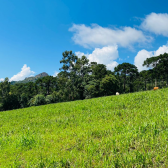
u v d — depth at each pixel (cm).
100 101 1357
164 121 526
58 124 800
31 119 1105
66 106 1474
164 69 5366
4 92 6769
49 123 865
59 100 6047
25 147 528
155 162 336
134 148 412
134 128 503
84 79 5672
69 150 457
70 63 5825
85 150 436
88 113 932
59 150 456
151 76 5903
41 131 714
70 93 5850
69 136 568
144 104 900
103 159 372
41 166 374
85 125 671
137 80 7819
